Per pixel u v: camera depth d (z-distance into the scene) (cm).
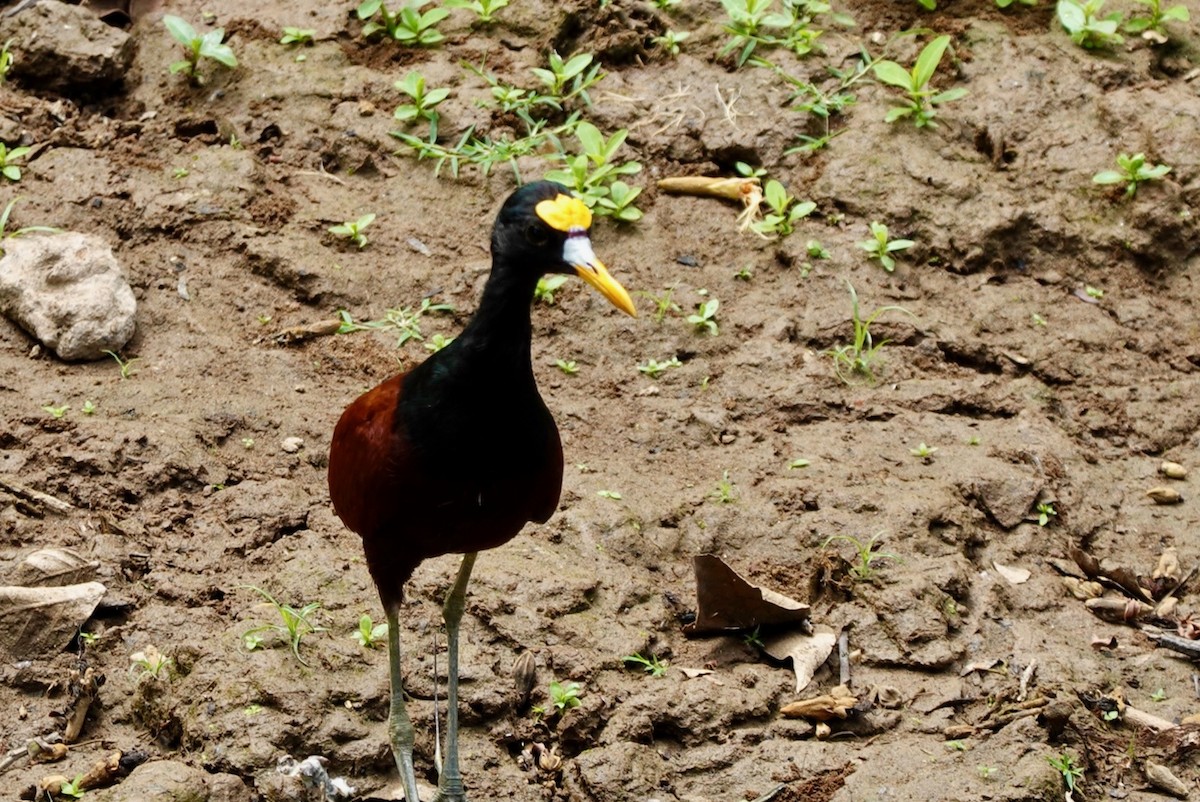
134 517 1023
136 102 1381
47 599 927
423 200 1319
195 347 1173
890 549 1035
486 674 915
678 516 1062
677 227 1319
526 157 1343
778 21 1434
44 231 1226
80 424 1075
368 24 1442
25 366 1138
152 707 882
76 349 1142
